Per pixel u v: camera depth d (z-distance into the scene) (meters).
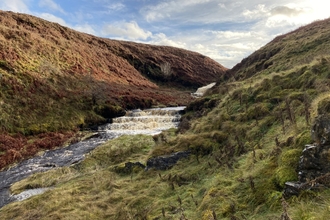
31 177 12.93
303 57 18.81
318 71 9.73
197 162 9.08
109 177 10.48
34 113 22.78
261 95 10.80
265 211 4.45
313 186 4.06
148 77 63.69
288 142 5.85
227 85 21.05
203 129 11.38
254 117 9.70
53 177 12.53
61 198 8.77
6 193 11.47
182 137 11.06
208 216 4.95
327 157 4.13
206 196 5.78
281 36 34.50
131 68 59.91
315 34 24.84
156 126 26.19
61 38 45.44
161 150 10.83
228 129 10.02
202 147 9.71
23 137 19.69
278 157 5.62
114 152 15.33
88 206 7.95
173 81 66.62
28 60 29.19
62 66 34.72
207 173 7.88
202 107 19.41
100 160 14.63
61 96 27.03
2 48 27.27
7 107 21.25
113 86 39.16
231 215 4.68
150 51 77.00
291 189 4.33
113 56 58.38
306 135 5.30
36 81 26.42
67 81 30.88
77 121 25.05
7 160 15.79
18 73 25.50
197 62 82.56
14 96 22.78
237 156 7.82
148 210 6.79
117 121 27.48
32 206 8.80
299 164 4.61
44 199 9.09
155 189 8.06
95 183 10.04
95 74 40.50
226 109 11.98
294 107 8.38
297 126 6.41
